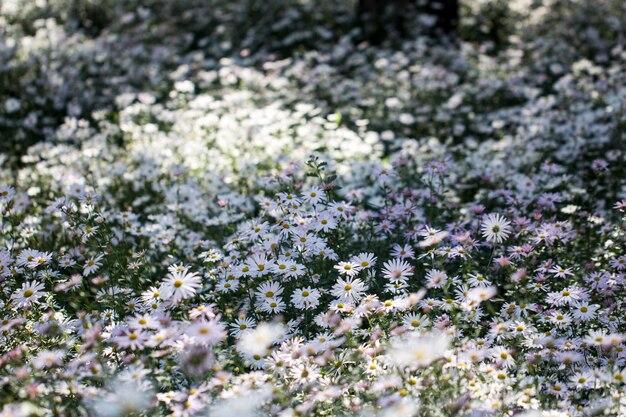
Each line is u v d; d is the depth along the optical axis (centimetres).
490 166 598
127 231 480
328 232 421
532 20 1123
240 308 386
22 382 299
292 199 423
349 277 401
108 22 1162
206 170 609
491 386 305
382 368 319
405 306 345
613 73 811
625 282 380
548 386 319
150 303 348
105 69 900
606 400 293
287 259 395
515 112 776
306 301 362
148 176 584
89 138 690
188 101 826
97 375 298
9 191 446
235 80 859
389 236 451
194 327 302
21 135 717
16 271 388
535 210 470
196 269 440
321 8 1165
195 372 292
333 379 315
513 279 351
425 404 291
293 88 852
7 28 1002
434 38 1065
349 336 330
